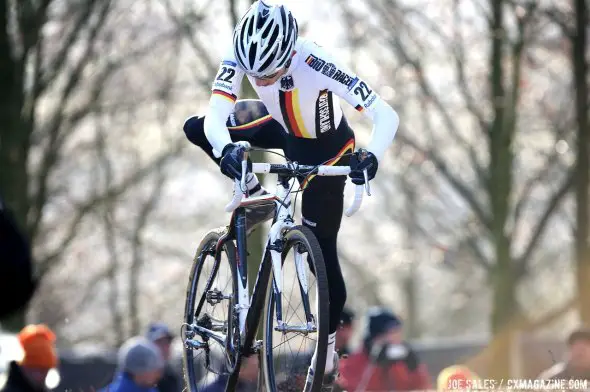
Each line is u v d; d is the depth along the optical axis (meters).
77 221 48.38
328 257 13.94
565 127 45.97
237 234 13.43
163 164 54.28
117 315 60.38
